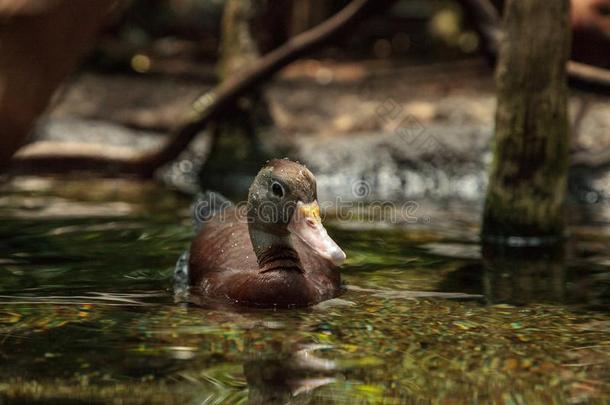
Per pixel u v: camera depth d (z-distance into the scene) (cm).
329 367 636
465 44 2705
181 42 2867
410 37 2969
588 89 1465
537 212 1180
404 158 1761
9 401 553
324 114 2059
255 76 1608
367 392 580
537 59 1139
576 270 1007
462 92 2238
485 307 830
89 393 570
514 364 650
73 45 247
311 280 861
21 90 246
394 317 786
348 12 1543
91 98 2184
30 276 938
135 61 2494
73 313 785
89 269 975
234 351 671
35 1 241
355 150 1783
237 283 845
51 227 1223
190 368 628
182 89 2312
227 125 1764
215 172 1738
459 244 1159
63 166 1683
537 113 1155
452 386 597
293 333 726
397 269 1001
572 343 710
